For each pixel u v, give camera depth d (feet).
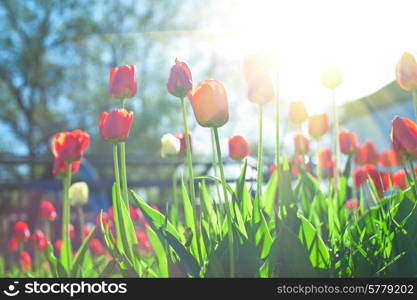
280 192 4.37
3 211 19.35
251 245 3.94
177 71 4.21
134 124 48.42
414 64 4.37
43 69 48.44
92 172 16.21
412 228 4.00
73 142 4.56
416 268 3.88
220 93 3.91
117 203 4.16
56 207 16.38
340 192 5.12
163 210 13.35
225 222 4.17
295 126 6.08
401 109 24.43
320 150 6.39
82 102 49.83
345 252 4.13
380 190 5.42
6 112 48.49
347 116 28.14
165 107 49.37
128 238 4.14
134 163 19.69
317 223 4.55
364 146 6.54
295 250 3.92
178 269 4.05
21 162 18.10
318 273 3.95
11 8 48.24
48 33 49.44
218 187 4.57
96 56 51.55
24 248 11.43
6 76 47.78
